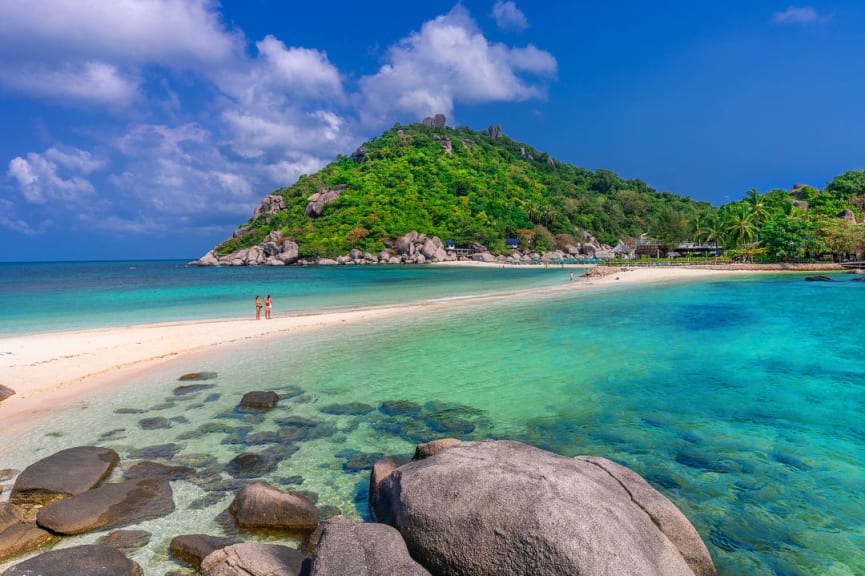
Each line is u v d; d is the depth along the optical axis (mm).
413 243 138375
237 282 66875
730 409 10734
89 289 55844
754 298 31109
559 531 4074
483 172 187750
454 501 4734
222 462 8336
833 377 13016
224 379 13836
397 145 197375
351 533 4613
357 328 22281
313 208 155125
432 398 11875
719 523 6426
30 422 10312
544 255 140625
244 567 4688
